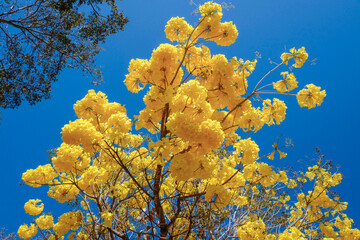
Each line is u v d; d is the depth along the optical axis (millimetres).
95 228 4180
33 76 7652
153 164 3512
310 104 3285
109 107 3623
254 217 4793
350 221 5422
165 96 2873
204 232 3723
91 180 3607
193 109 2824
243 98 3422
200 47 3600
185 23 3455
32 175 3438
